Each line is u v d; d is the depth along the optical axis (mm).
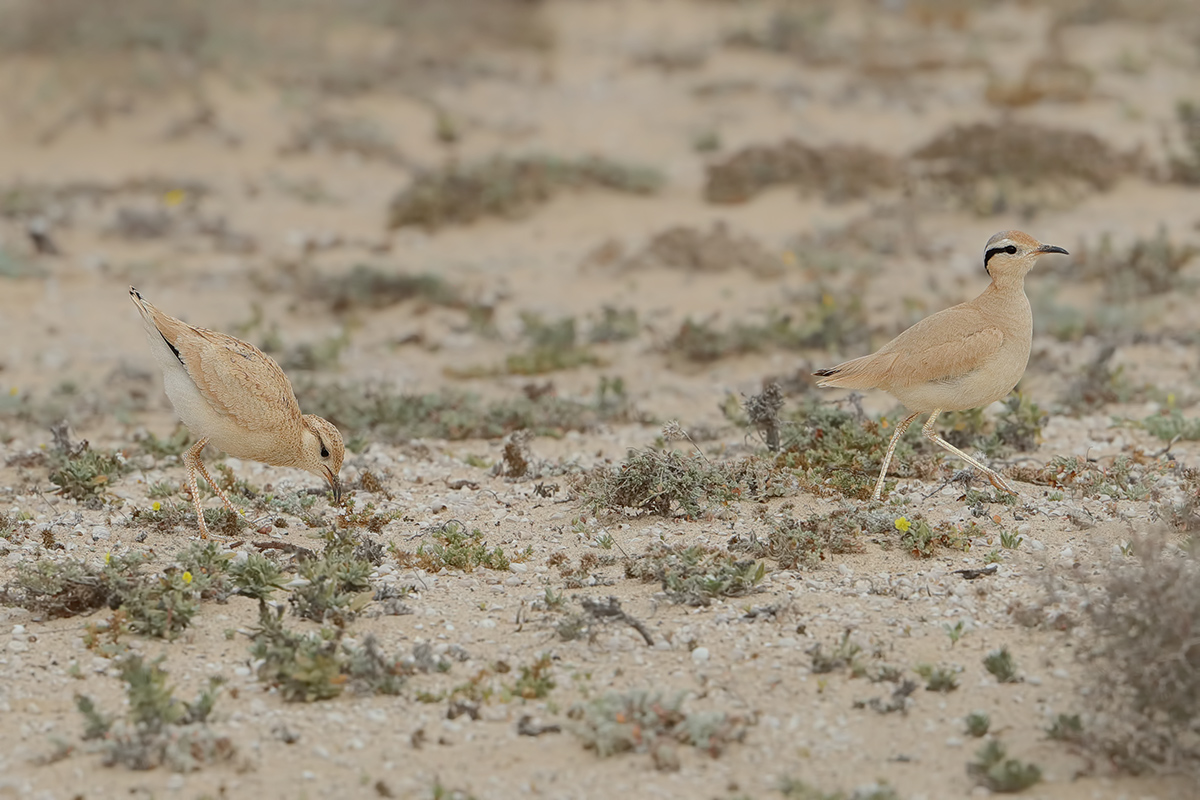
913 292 19047
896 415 13352
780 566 10180
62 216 22250
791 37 29969
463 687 8703
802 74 28672
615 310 18422
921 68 28516
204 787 7742
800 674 8766
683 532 10969
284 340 18219
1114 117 25641
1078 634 8945
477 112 27156
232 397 10719
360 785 7785
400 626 9531
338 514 11680
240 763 7941
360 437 13656
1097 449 12898
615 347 17719
